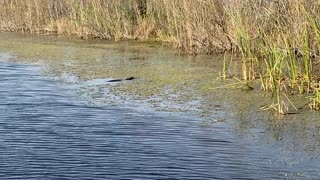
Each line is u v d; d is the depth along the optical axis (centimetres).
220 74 1454
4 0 2862
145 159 826
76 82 1467
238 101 1180
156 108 1159
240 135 948
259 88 1278
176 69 1566
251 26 1552
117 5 2325
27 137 961
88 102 1238
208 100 1202
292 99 1163
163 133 970
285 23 1430
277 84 1204
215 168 783
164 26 2184
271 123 1014
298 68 1325
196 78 1430
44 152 870
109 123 1049
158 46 2058
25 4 2775
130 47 2064
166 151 863
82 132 988
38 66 1736
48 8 2720
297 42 1366
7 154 862
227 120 1046
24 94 1338
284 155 835
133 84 1403
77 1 2472
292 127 984
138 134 966
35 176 763
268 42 1324
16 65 1766
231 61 1658
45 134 980
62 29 2575
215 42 1834
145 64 1675
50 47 2147
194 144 900
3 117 1111
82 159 833
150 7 2278
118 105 1198
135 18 2331
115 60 1781
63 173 774
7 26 2820
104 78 1499
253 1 1574
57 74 1591
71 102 1243
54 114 1133
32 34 2619
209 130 984
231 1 1641
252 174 757
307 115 1053
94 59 1822
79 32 2431
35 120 1085
